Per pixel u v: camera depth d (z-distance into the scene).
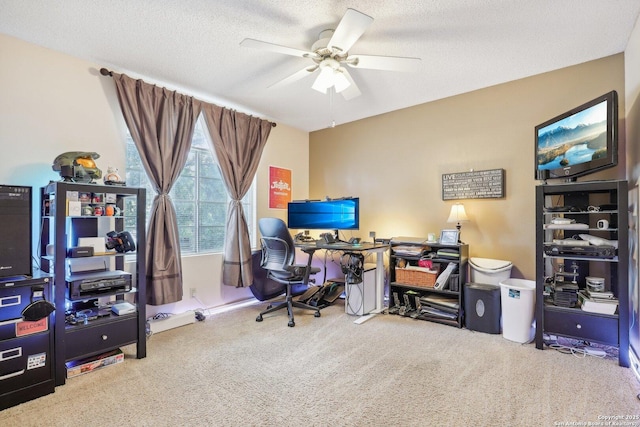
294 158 4.64
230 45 2.46
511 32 2.30
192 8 2.02
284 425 1.62
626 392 1.88
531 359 2.33
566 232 2.71
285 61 2.72
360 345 2.62
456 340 2.72
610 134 2.16
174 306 3.23
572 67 2.83
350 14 1.76
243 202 4.06
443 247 3.34
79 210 2.19
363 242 3.94
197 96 3.46
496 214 3.26
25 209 1.93
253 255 3.84
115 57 2.63
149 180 3.04
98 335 2.21
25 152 2.36
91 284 2.20
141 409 1.75
